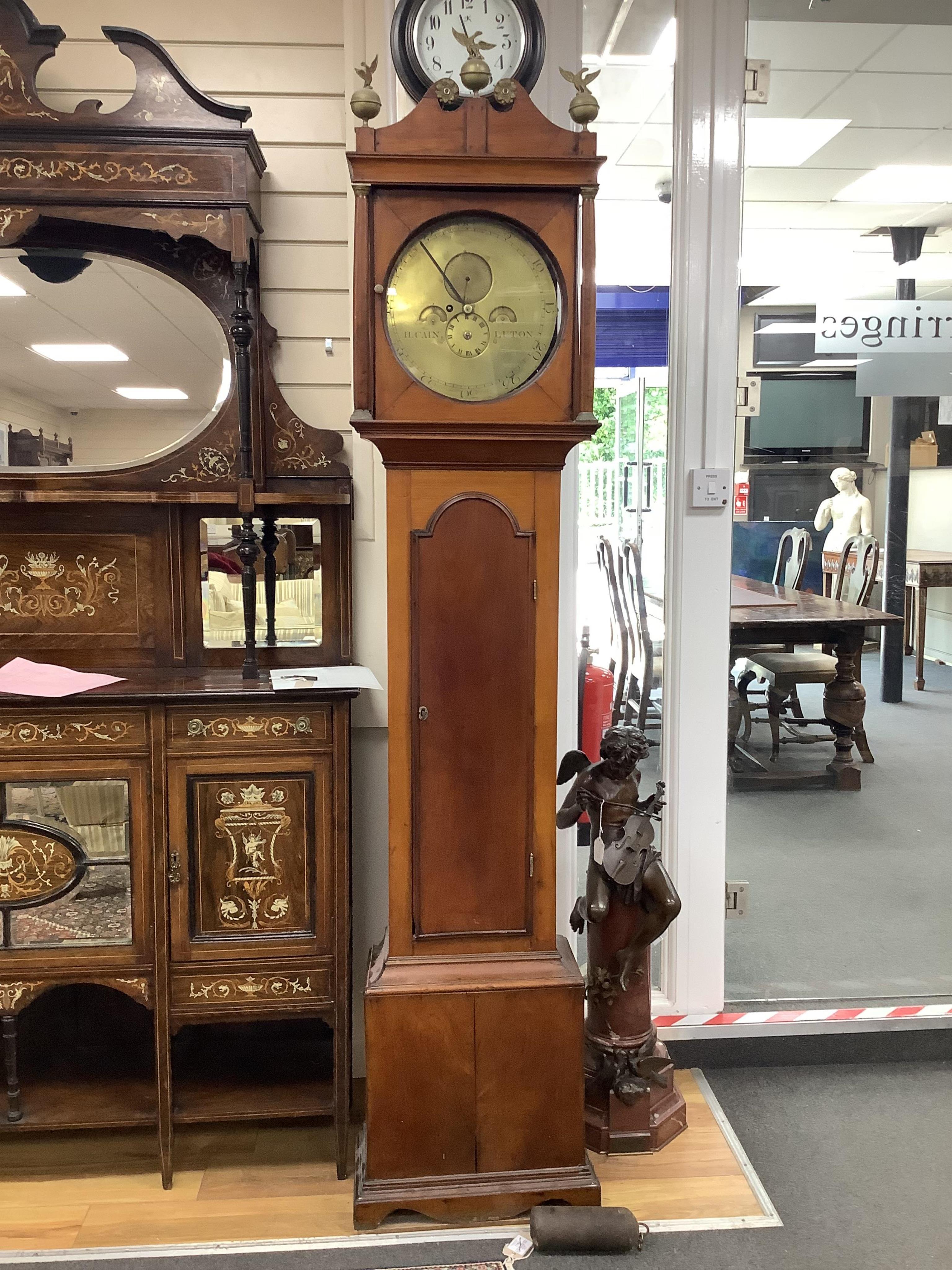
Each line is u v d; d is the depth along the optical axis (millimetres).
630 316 2951
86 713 1635
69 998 1989
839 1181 1754
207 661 1904
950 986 2221
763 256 2070
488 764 1629
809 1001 2188
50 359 1804
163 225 1684
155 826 1659
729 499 2033
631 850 1737
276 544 1896
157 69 1658
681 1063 2137
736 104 1949
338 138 1885
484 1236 1612
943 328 2125
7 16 1641
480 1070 1627
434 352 1519
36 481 1812
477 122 1466
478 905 1659
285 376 1928
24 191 1657
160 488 1830
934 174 2064
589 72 1946
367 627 1979
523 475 1579
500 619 1602
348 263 1912
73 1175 1779
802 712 2238
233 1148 1860
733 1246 1590
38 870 1666
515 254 1514
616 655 3645
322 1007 1733
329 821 1702
